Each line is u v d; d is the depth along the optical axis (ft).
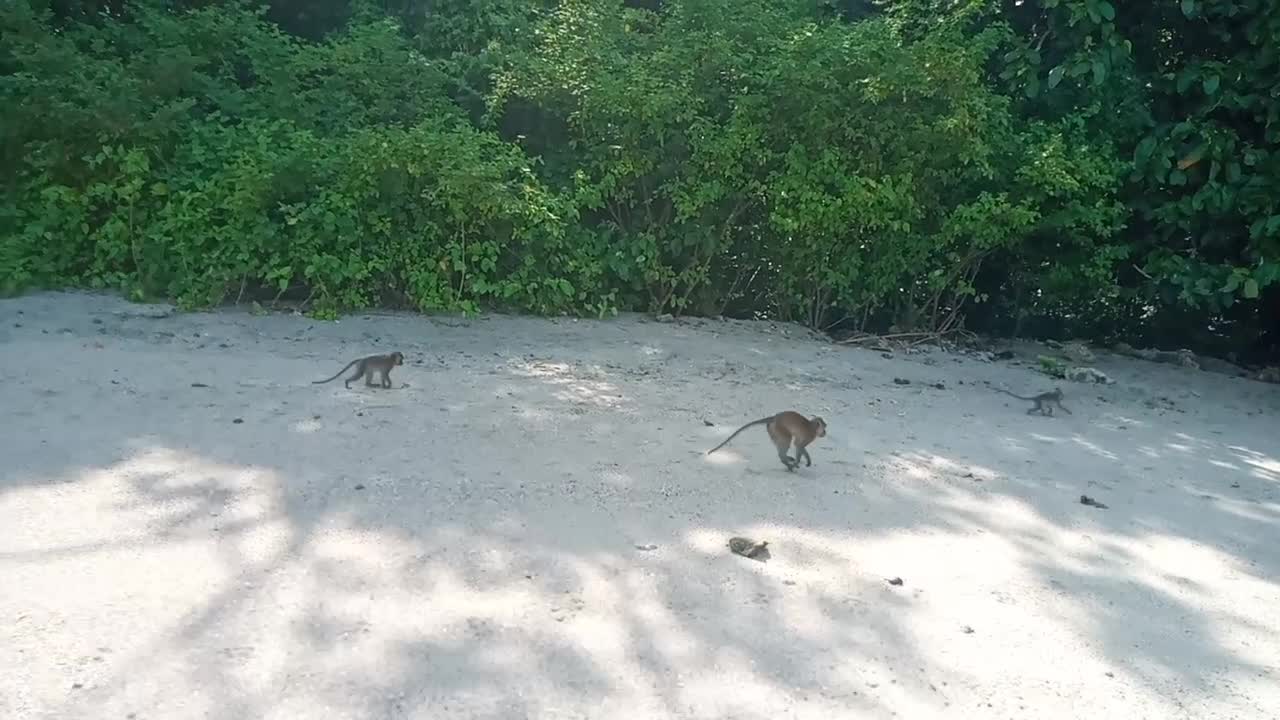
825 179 36.09
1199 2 38.27
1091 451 25.73
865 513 19.07
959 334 41.06
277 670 12.06
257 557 14.96
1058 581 16.71
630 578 15.28
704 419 25.03
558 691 12.16
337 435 20.94
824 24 41.01
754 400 27.50
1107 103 39.40
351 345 29.78
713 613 14.44
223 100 35.27
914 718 12.30
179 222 31.73
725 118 36.52
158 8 38.55
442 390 25.53
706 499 19.02
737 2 37.68
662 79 35.27
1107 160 38.11
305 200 32.78
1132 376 37.32
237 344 28.63
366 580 14.47
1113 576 17.15
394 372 26.99
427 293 33.78
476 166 32.42
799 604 14.97
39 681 11.44
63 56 32.89
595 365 29.91
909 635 14.34
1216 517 20.92
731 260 38.93
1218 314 43.47
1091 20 37.50
